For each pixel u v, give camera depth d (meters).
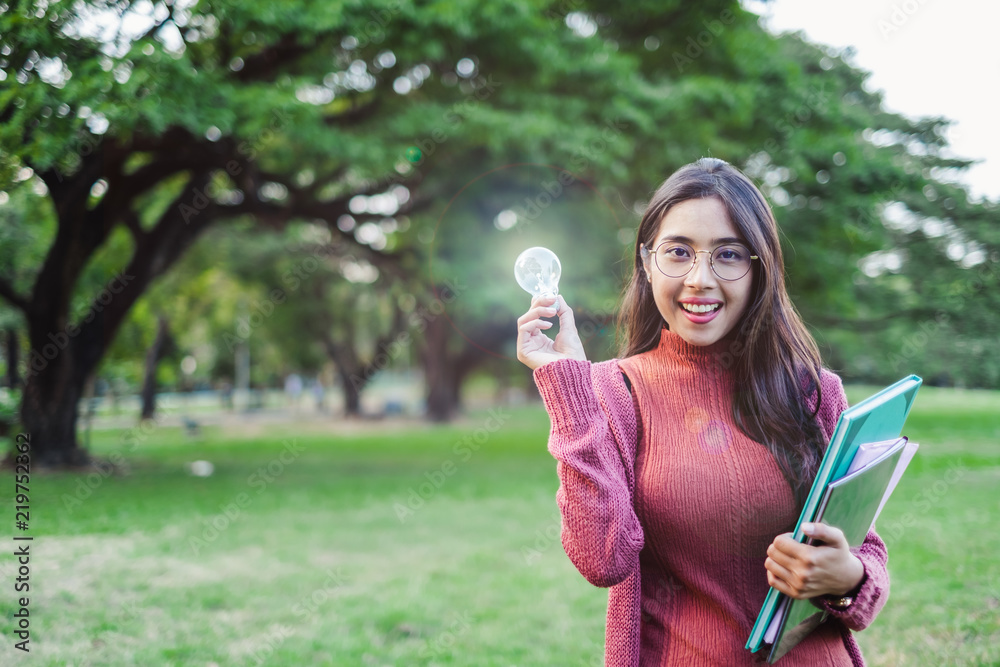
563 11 10.22
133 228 11.47
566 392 1.35
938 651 3.49
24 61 6.20
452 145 9.88
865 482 1.16
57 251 9.91
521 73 9.75
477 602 4.57
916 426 16.41
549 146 9.46
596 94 9.93
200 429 19.66
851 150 11.07
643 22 11.17
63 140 6.43
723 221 1.36
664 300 1.39
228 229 18.12
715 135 10.40
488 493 9.16
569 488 1.29
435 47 8.43
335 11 7.79
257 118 8.00
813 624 1.27
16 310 10.85
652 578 1.40
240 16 7.36
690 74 11.11
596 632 4.00
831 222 11.52
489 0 8.52
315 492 9.19
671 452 1.37
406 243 15.23
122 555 5.53
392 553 5.95
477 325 18.33
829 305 13.58
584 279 11.39
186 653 3.67
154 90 7.01
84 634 3.88
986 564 4.88
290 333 26.77
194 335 27.30
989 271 13.03
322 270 23.59
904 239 14.11
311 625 4.14
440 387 25.02
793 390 1.40
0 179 6.40
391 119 9.70
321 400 34.28
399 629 4.09
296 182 12.85
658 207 1.42
